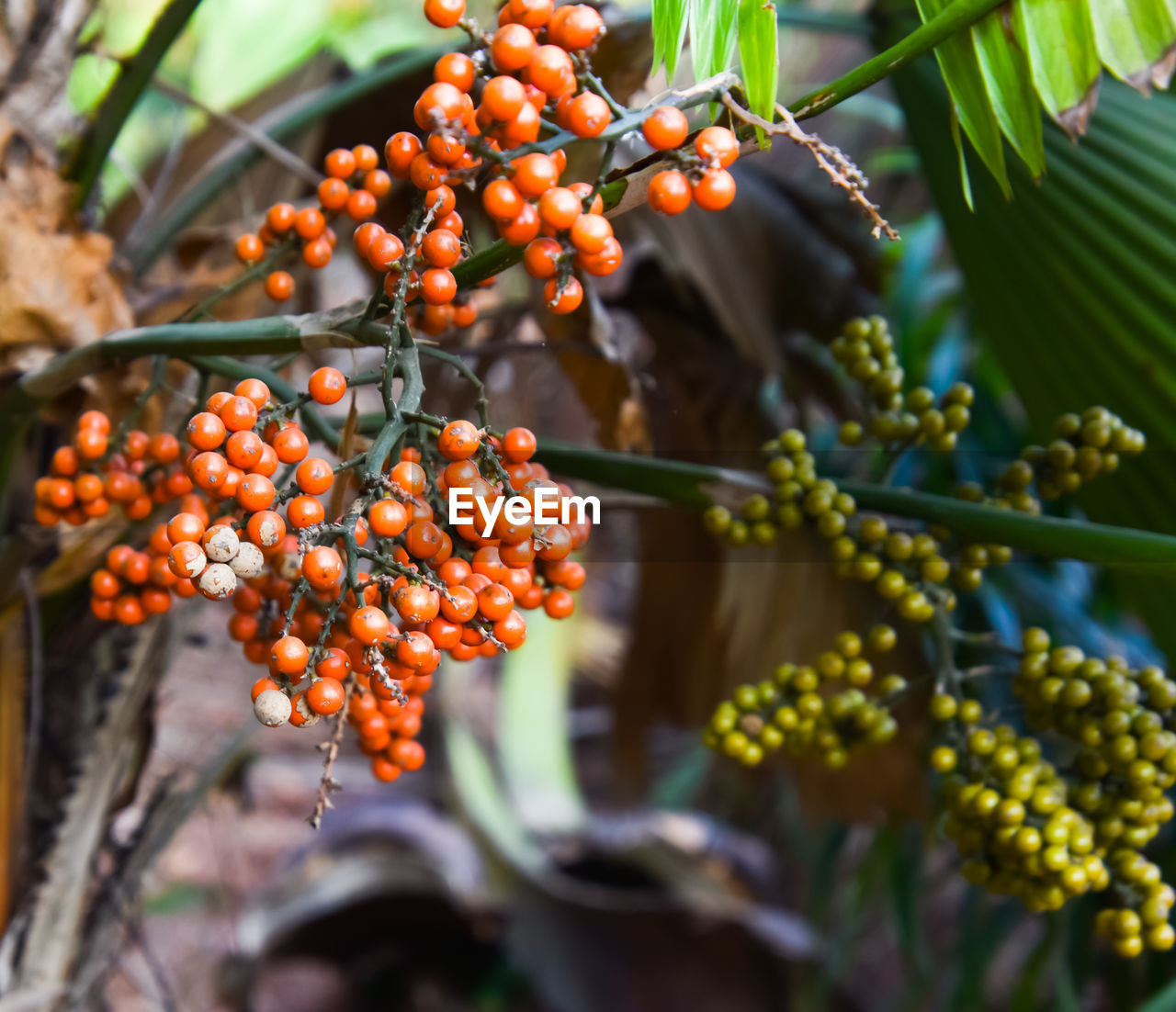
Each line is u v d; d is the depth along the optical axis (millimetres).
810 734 737
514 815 2336
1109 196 783
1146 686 700
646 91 798
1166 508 776
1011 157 813
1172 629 786
